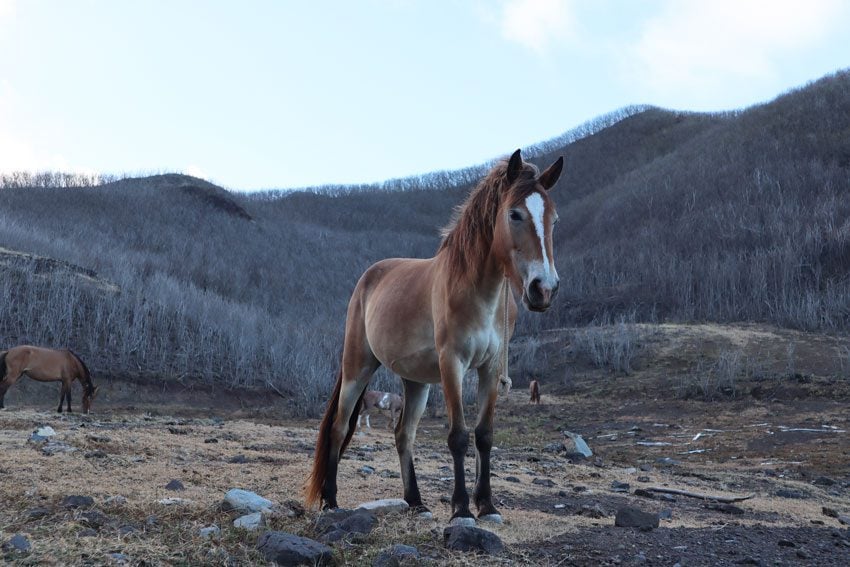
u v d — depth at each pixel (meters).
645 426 19.59
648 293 37.81
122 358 22.31
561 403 23.73
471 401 23.05
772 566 4.04
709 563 3.95
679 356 27.27
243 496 4.54
